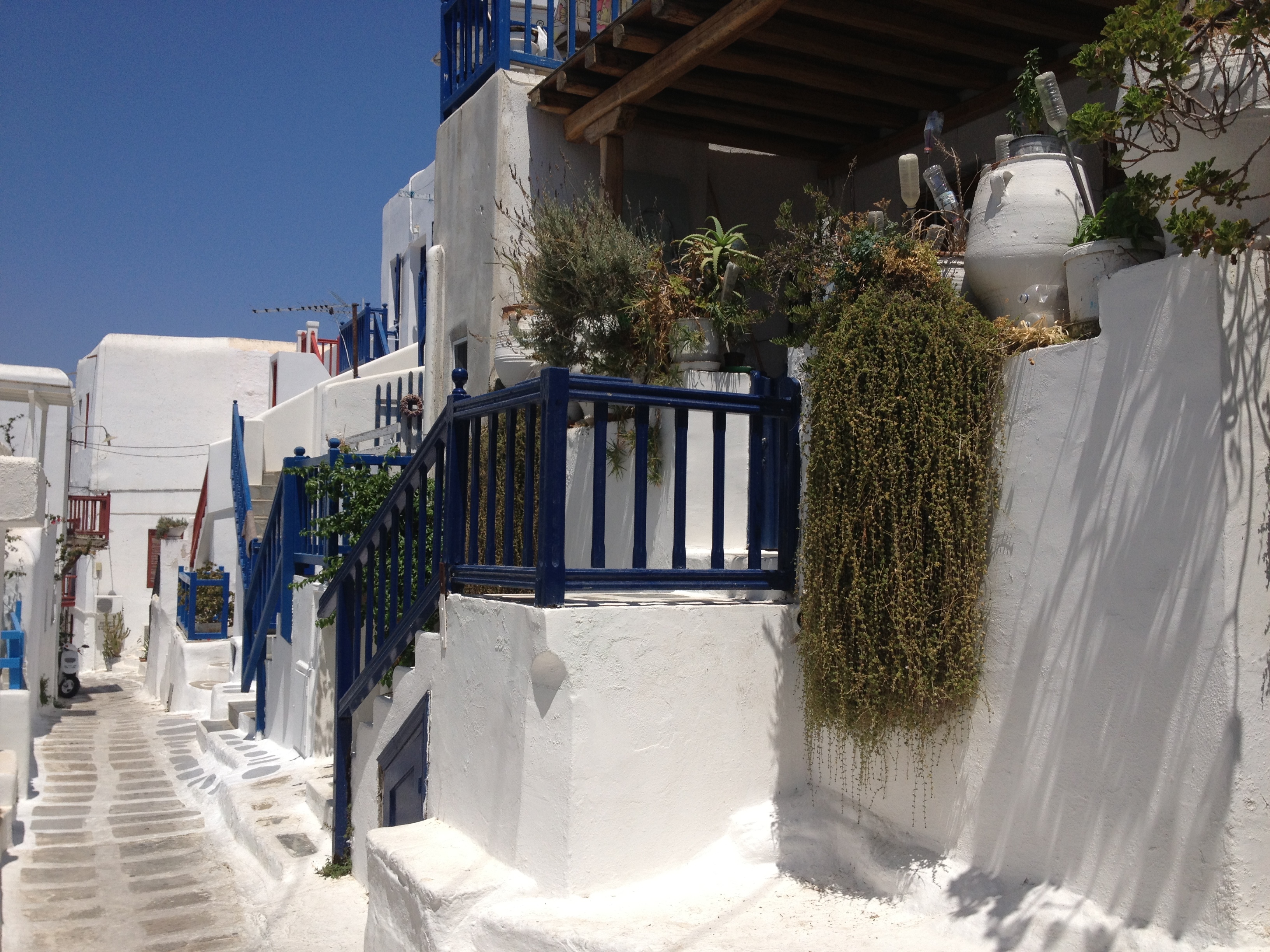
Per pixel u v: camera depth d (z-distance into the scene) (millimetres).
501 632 4473
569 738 4055
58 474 20469
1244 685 3043
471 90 9188
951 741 3936
